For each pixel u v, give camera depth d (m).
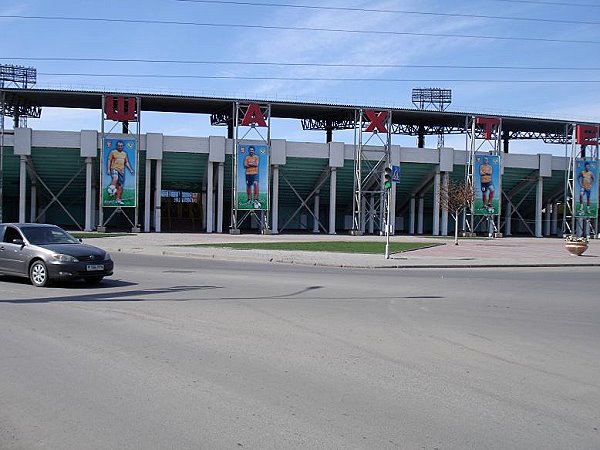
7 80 58.34
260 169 52.56
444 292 14.68
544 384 6.42
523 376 6.72
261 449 4.52
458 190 49.81
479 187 57.94
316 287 15.09
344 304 12.09
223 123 58.38
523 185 63.25
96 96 49.78
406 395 5.93
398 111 55.50
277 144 53.66
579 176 60.91
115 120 49.44
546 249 36.53
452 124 62.00
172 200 62.75
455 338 8.80
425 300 13.03
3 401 5.52
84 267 14.01
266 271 19.88
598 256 30.66
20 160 49.00
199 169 54.91
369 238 48.38
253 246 32.72
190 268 20.38
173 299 12.28
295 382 6.29
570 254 31.58
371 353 7.70
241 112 53.09
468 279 18.56
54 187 55.19
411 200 63.19
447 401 5.76
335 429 4.96
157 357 7.24
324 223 67.00
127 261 23.05
